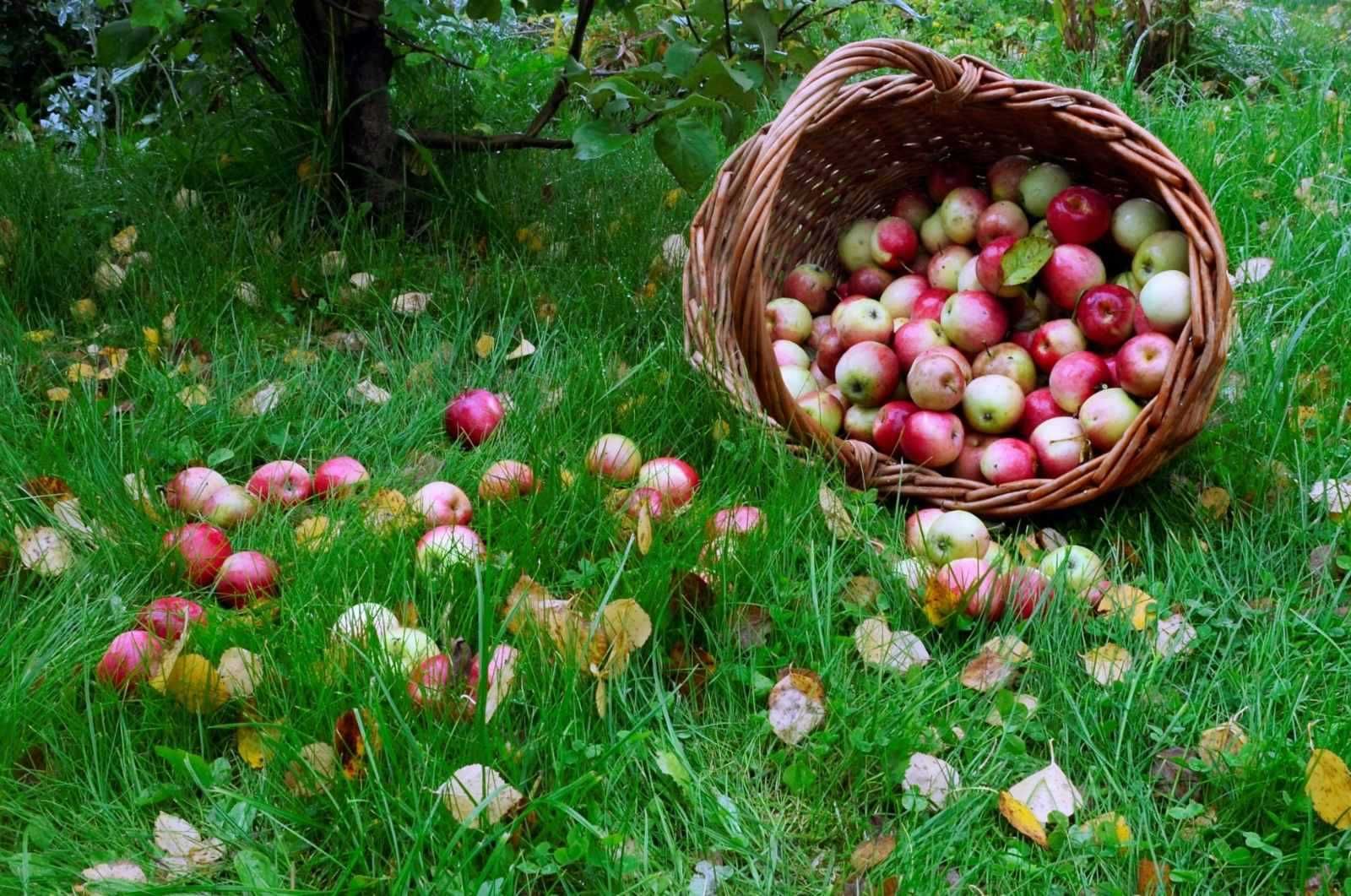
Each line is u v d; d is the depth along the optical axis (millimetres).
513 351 3088
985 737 1859
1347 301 3096
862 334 2686
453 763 1682
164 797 1683
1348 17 7699
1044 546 2377
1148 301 2449
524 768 1716
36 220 3406
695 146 2904
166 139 3883
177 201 3557
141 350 2840
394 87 4133
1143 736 1881
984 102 2543
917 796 1732
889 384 2584
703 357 2553
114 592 2066
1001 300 2654
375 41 3492
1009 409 2490
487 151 3674
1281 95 5438
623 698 1847
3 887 1531
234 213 3492
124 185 3598
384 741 1645
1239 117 4438
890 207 3084
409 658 1858
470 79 4477
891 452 2584
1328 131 4281
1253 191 3801
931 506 2514
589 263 3465
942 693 1964
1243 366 2848
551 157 4105
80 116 4512
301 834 1638
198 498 2336
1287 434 2594
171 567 2127
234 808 1665
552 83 4980
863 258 2984
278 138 3691
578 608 2016
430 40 4410
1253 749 1760
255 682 1819
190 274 3217
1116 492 2488
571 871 1625
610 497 2348
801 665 2008
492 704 1778
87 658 1837
